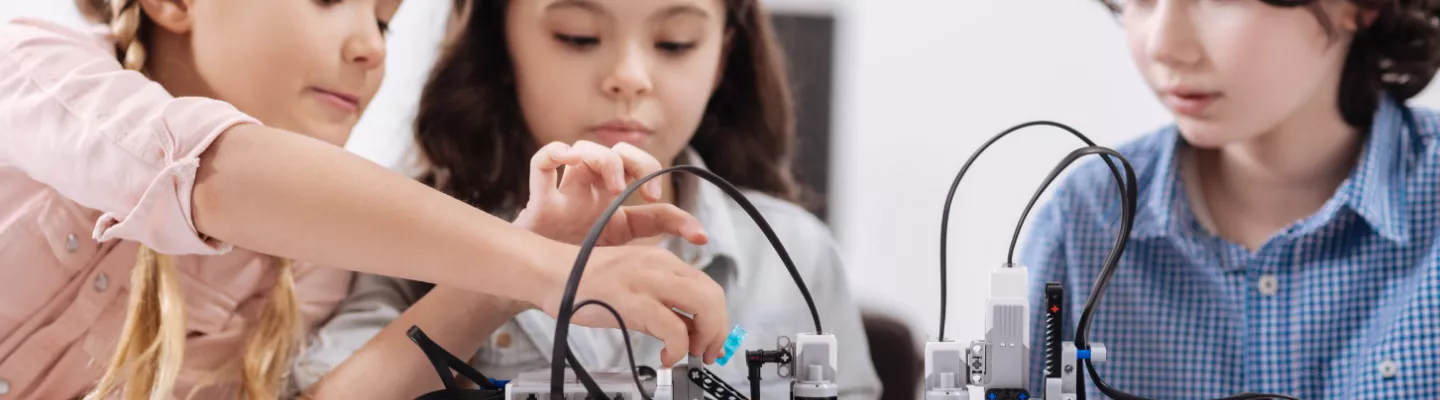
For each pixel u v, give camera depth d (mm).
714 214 1217
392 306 1119
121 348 856
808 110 1269
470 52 1188
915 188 1281
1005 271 694
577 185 809
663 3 1160
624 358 1135
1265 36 1075
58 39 823
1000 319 688
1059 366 688
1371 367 1060
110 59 837
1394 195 1085
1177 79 1115
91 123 727
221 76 995
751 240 1230
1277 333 1109
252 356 940
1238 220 1158
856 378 1230
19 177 858
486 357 1117
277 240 704
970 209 1276
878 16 1272
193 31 980
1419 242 1073
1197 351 1133
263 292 1003
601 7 1152
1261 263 1116
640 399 663
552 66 1169
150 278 884
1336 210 1078
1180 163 1168
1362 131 1118
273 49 997
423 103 1194
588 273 688
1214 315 1130
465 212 714
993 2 1265
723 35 1222
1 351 861
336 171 702
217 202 696
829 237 1267
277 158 703
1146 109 1251
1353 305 1086
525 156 1194
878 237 1280
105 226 741
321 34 1015
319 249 703
